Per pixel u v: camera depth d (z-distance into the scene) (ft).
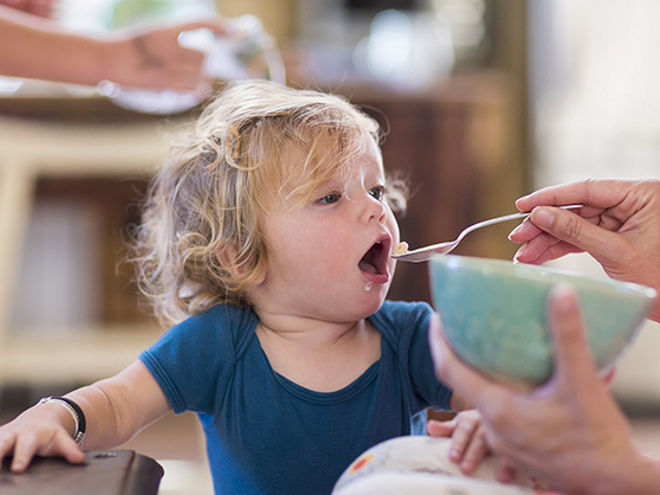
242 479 2.56
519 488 1.71
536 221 2.78
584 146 8.52
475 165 7.64
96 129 7.52
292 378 2.58
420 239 7.66
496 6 9.58
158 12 8.21
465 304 1.54
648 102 8.18
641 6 8.11
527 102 8.91
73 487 1.80
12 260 6.91
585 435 1.45
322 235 2.57
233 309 2.74
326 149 2.65
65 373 8.56
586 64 8.46
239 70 4.99
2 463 1.99
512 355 1.50
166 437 7.50
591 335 1.47
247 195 2.68
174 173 3.08
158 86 4.75
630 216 2.83
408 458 1.94
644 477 1.43
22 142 6.86
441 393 2.66
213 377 2.60
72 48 4.33
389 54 9.04
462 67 9.77
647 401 8.19
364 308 2.60
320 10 9.96
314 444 2.52
